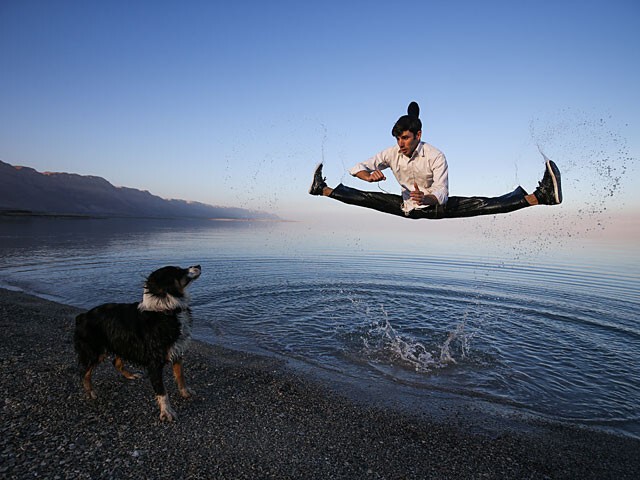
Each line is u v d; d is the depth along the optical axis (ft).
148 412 15.33
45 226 128.57
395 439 14.30
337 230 199.41
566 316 31.73
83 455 12.16
